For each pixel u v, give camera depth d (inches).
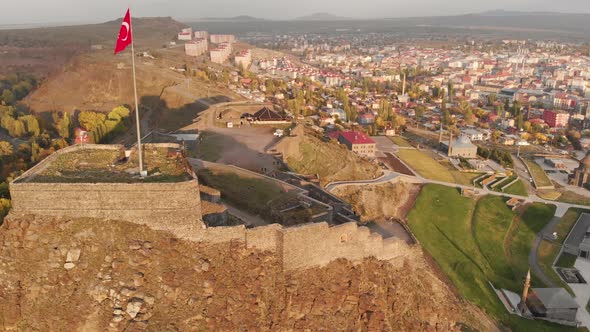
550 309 3782.0
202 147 4781.0
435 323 2672.2
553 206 6318.9
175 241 1921.8
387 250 2459.4
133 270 1815.9
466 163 7657.5
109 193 1887.3
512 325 3676.2
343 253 2242.9
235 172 3617.1
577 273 4650.6
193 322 1775.3
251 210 3002.0
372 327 2154.3
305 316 2011.6
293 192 3380.9
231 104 7204.7
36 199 1878.7
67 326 1695.4
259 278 1971.0
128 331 1685.5
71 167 2155.5
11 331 1696.6
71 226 1876.2
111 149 2402.8
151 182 1948.8
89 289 1763.0
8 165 4621.1
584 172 7234.3
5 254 1811.0
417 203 5693.9
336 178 5506.9
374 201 5334.6
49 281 1771.7
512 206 6176.2
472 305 3782.0
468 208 5905.5
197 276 1875.0
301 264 2091.5
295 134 5521.7
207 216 2234.3
